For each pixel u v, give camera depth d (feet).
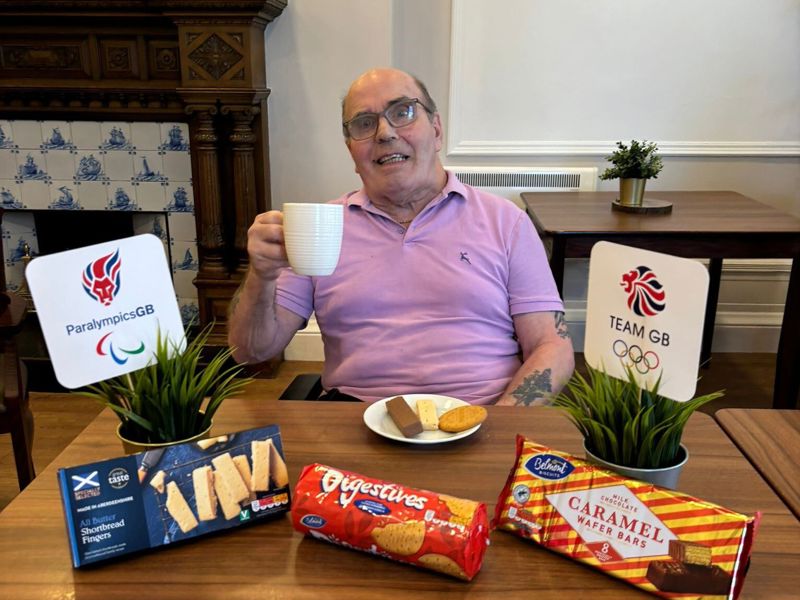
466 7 9.70
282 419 3.40
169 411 2.58
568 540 2.33
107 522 2.30
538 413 3.50
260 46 9.02
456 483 2.81
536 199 9.30
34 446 8.04
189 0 8.38
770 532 2.47
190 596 2.15
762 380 9.86
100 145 9.70
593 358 2.60
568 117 10.12
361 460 2.99
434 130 5.10
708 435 3.25
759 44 9.69
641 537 2.22
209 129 9.12
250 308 4.32
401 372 4.88
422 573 2.26
